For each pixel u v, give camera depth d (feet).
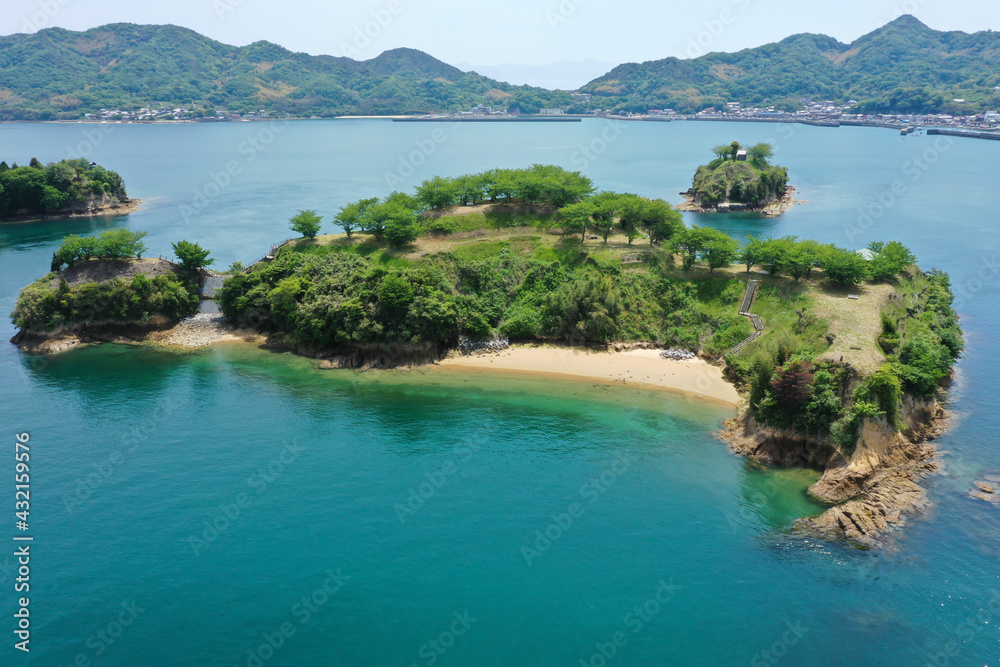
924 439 293.43
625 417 324.19
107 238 451.12
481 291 436.35
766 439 285.64
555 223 512.63
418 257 455.22
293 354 402.31
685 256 443.32
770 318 389.39
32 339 413.80
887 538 232.73
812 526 240.73
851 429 265.75
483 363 387.14
